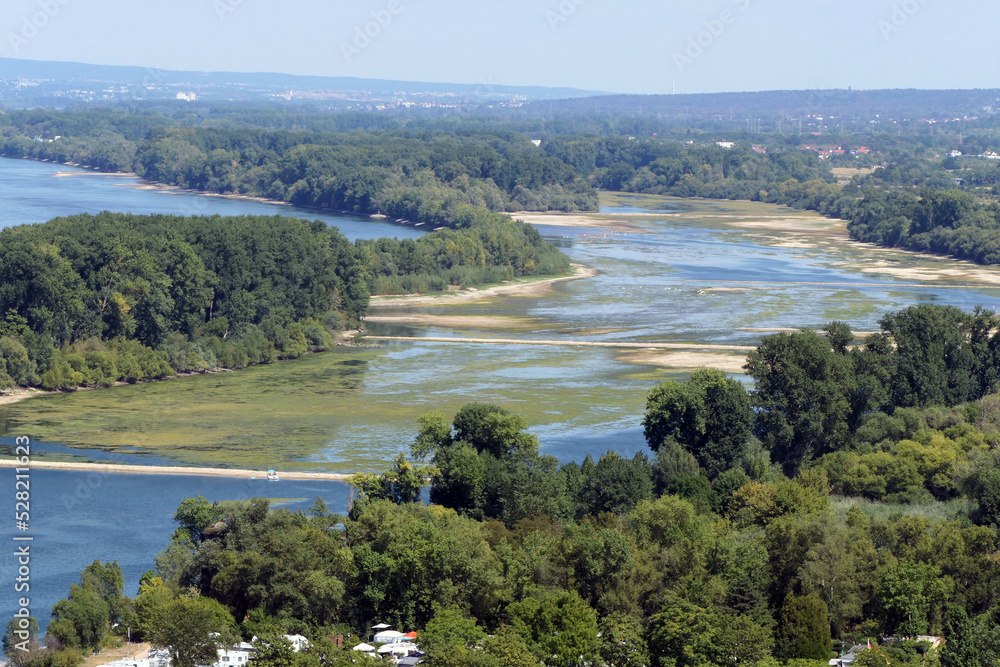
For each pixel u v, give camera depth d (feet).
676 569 588.91
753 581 575.38
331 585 577.02
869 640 546.67
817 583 573.74
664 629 526.16
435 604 577.84
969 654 501.15
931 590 575.38
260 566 588.91
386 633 559.38
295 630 566.36
